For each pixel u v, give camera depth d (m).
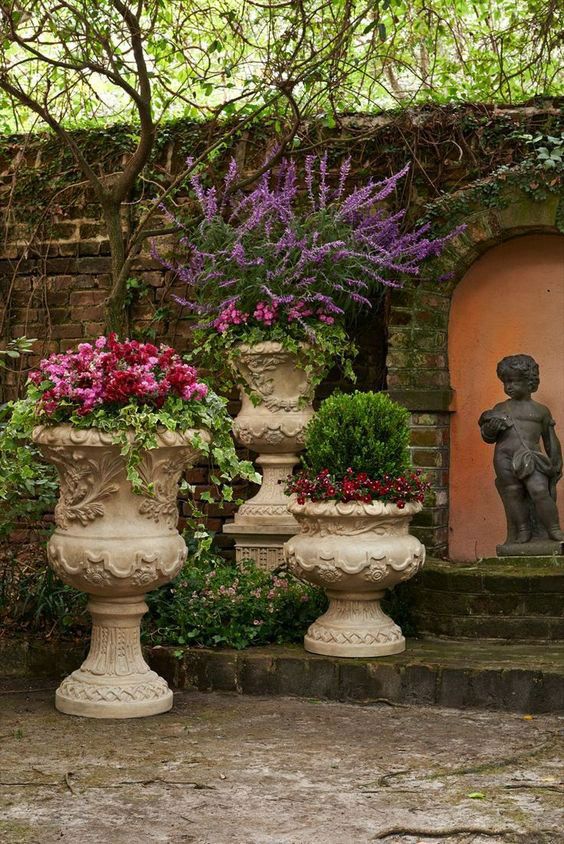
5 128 9.56
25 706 5.44
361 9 8.65
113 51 7.02
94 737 4.90
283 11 7.61
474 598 6.15
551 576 6.09
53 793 4.14
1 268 8.08
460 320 7.09
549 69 9.43
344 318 7.01
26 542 7.55
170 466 5.24
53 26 6.79
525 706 5.36
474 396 7.09
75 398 5.18
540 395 7.05
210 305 6.99
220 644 5.97
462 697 5.44
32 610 6.22
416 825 3.81
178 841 3.66
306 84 6.91
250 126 7.57
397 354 6.95
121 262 7.24
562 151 6.70
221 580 6.44
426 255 6.88
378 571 5.68
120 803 4.04
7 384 8.05
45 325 7.99
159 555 5.20
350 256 6.71
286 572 6.60
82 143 7.91
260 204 6.82
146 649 5.88
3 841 3.65
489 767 4.45
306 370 6.86
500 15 10.05
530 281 7.04
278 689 5.68
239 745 4.78
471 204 6.84
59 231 7.96
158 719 5.21
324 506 5.70
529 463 6.54
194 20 8.30
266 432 6.89
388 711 5.38
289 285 6.80
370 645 5.73
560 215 6.70
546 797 4.10
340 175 7.34
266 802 4.05
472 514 7.11
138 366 5.18
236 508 7.54
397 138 7.16
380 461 5.80
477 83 9.30
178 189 7.52
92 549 5.14
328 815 3.91
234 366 6.95
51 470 6.41
